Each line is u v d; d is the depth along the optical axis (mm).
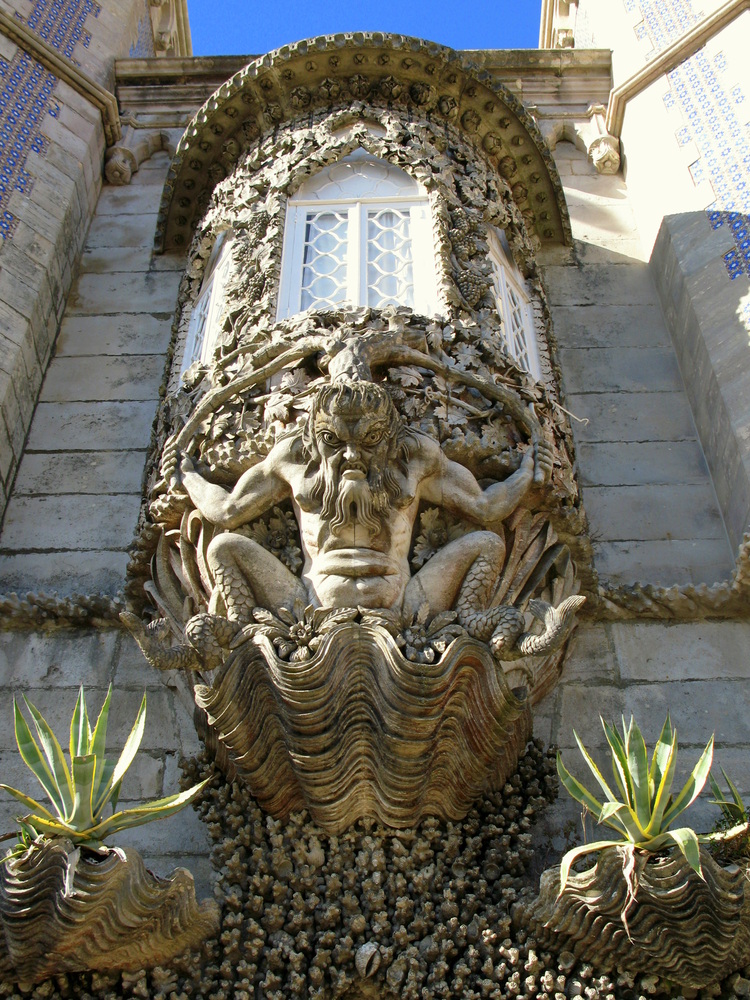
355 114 8258
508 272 7969
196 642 4762
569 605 4688
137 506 7516
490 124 8953
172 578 6023
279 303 6918
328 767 4816
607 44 11430
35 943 4332
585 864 4922
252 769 4996
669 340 8672
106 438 7984
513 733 5305
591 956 4766
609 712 6156
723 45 9852
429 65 8609
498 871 5156
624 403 8203
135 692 6223
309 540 5211
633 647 6457
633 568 7129
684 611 6566
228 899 4918
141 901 4348
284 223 7547
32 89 9797
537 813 5438
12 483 7629
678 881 4387
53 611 6500
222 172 9172
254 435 5738
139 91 11211
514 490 5617
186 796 4551
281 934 4875
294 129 8547
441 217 7336
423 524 5449
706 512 7430
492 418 6035
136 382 8406
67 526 7402
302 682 4684
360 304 6871
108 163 10406
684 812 5746
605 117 10789
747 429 7070
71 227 9305
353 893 4953
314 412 5211
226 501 5449
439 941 4844
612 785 5793
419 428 5699
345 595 4957
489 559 5250
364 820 5039
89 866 4152
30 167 9109
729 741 6027
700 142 9336
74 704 6211
